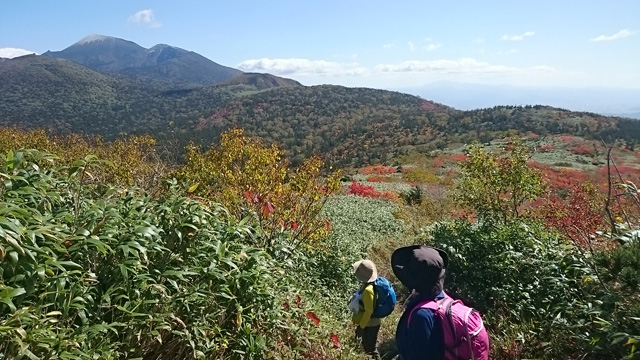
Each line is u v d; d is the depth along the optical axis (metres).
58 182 4.27
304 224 8.28
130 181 9.13
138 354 3.17
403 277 3.13
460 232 9.09
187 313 3.58
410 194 23.36
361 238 13.09
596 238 7.32
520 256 7.16
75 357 2.54
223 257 3.96
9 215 3.02
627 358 3.72
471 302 7.40
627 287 4.75
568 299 5.78
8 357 2.47
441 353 2.85
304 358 4.54
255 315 4.10
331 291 7.88
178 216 4.11
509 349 5.31
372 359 5.68
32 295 2.82
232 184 8.20
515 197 11.24
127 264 3.34
